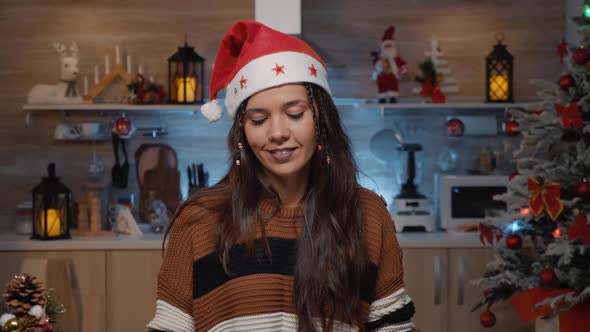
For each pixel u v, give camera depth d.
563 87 3.28
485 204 4.27
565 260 3.08
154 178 4.46
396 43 4.50
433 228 4.27
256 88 1.60
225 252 1.60
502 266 3.53
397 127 4.53
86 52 4.48
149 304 4.03
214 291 1.61
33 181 4.53
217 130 4.52
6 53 4.49
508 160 4.45
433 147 4.54
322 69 1.68
